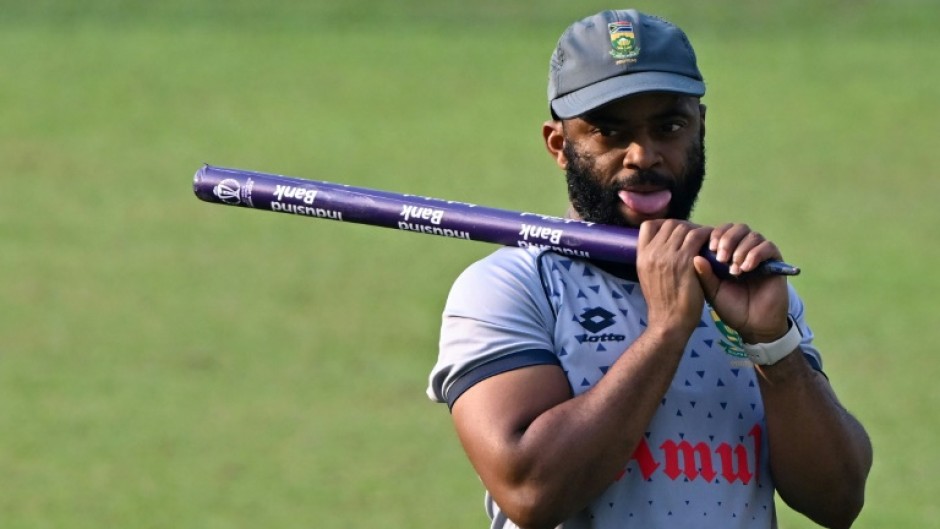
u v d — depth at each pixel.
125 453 31.72
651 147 10.78
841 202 55.00
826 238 50.38
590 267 11.02
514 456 10.23
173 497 29.03
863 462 11.09
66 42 79.19
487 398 10.55
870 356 38.09
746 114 67.81
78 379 36.94
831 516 11.21
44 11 84.69
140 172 59.50
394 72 75.06
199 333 40.59
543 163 60.44
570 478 10.15
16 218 53.03
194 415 34.19
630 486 10.64
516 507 10.33
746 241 10.28
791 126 66.00
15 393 35.88
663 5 84.25
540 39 80.25
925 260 47.53
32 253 48.91
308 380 36.66
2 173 59.09
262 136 65.00
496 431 10.38
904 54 76.94
